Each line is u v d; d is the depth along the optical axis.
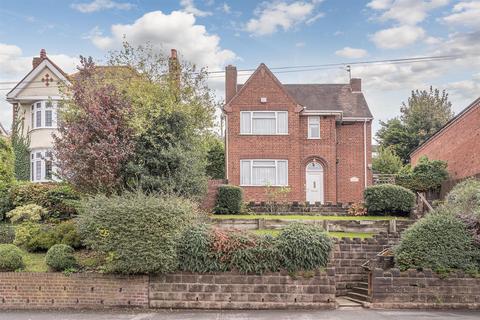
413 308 16.95
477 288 17.17
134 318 15.16
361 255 20.19
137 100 22.17
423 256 17.36
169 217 16.70
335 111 34.41
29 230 19.72
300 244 16.86
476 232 17.67
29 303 16.56
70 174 20.83
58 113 23.42
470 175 29.62
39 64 33.00
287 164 33.72
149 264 16.12
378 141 57.75
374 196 26.06
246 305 16.62
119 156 20.34
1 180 23.66
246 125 33.97
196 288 16.69
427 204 25.22
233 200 26.89
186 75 26.09
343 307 17.12
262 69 34.34
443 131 34.56
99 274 16.64
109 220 16.45
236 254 16.73
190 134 23.81
